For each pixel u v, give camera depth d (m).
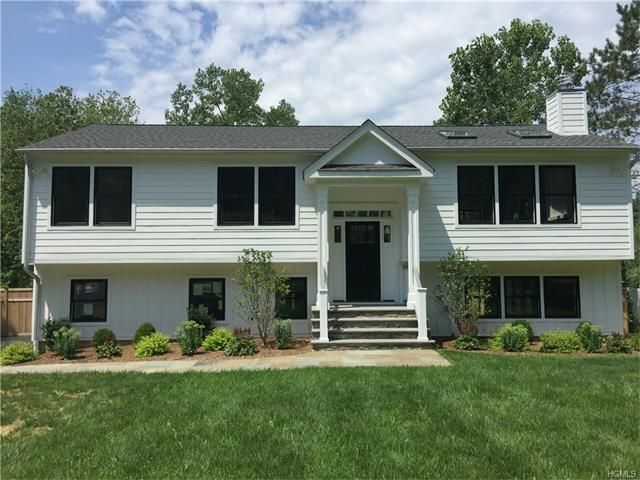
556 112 14.77
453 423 5.34
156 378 7.90
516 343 10.84
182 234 12.32
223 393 6.73
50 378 8.10
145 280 12.81
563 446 4.70
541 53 32.03
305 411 5.82
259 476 4.12
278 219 12.55
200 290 12.95
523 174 12.71
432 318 13.05
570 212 12.62
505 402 6.06
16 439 5.27
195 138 13.38
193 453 4.63
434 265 13.05
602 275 13.22
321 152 12.31
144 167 12.34
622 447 4.67
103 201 12.25
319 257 11.59
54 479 4.20
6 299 16.97
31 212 11.97
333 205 13.48
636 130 25.52
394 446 4.72
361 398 6.32
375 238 13.55
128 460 4.53
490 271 13.23
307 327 12.89
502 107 31.67
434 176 12.68
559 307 13.20
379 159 11.90
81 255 12.03
